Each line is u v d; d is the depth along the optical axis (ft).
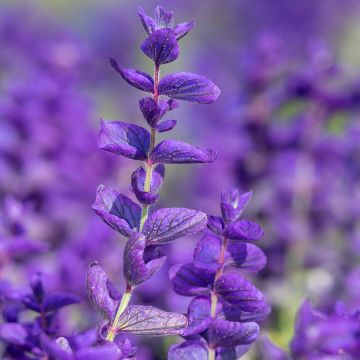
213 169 4.99
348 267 4.42
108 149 2.09
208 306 2.20
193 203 5.11
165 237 2.08
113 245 3.83
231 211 2.15
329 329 2.42
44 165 5.06
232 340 2.15
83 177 5.10
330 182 4.82
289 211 4.75
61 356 1.93
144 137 2.10
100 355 1.93
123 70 2.06
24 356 2.42
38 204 4.96
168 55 2.05
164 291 3.77
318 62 4.62
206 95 2.07
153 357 3.48
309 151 4.80
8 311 2.52
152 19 2.08
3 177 4.97
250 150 4.91
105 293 2.10
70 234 4.87
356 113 4.89
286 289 4.14
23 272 3.59
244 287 2.16
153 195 2.06
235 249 2.20
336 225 4.80
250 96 4.93
